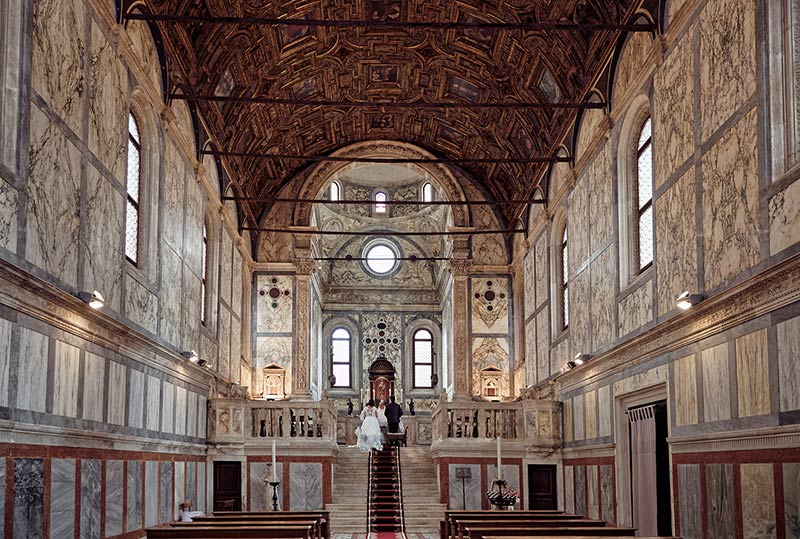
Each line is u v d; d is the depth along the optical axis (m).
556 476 26.89
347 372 46.16
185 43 20.91
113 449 16.31
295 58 27.30
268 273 34.81
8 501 11.41
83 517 14.46
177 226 21.48
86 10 14.61
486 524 16.09
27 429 11.95
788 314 11.99
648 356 18.25
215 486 26.09
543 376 29.58
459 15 25.12
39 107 12.47
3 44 11.62
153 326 19.02
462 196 35.38
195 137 23.56
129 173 18.25
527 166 30.67
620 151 20.30
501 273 35.38
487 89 28.55
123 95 16.80
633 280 19.62
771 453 12.48
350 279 47.03
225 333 28.53
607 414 21.52
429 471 29.41
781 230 12.16
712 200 14.62
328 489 26.41
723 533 14.20
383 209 47.47
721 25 14.31
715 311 14.41
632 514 20.03
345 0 24.62
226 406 25.69
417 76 29.64
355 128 33.94
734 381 13.82
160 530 13.76
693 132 15.55
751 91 13.15
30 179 12.11
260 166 32.56
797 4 12.41
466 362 34.78
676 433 16.56
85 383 14.64
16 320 11.71
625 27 17.50
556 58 23.75
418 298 47.12
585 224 23.62
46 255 12.71
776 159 12.45
